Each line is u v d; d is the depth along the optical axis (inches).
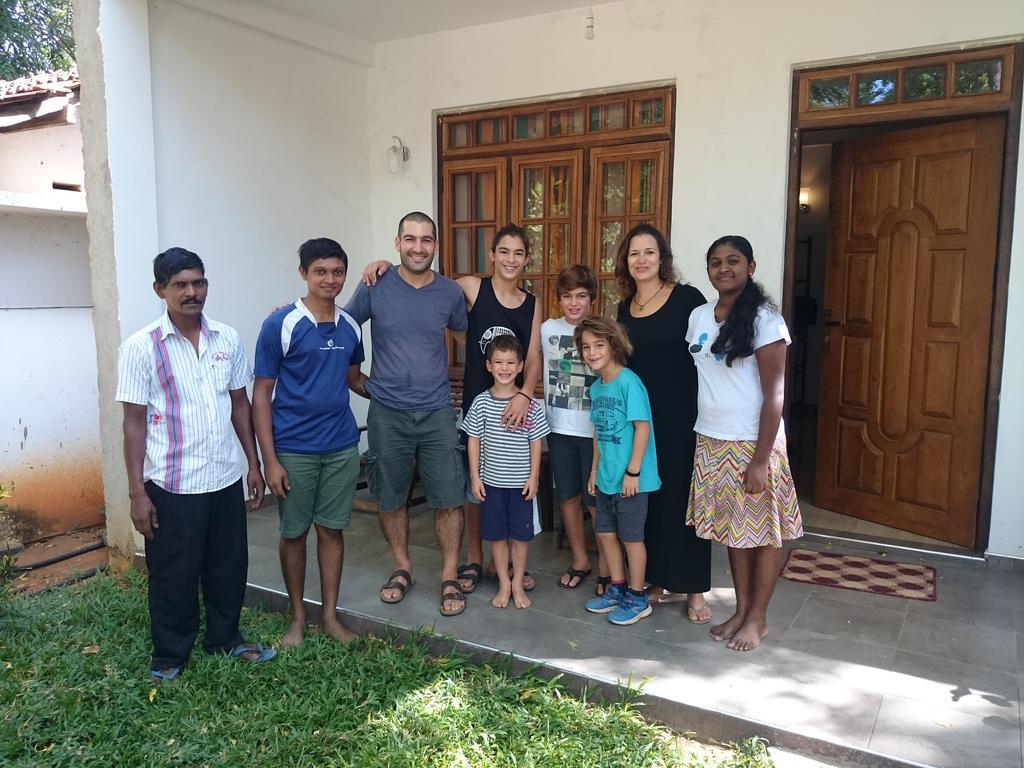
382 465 128.6
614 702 102.0
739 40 155.5
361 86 206.2
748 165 157.2
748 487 104.0
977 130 145.6
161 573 107.1
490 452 125.5
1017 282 137.9
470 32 188.9
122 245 148.9
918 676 103.7
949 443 153.9
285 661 113.1
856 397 173.0
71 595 141.8
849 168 171.8
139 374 102.0
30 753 94.0
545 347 133.0
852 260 172.6
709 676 103.8
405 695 103.1
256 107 178.7
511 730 96.1
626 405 114.9
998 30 134.3
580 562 137.7
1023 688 100.5
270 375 112.8
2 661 115.5
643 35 165.6
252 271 181.3
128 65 148.0
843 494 177.3
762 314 102.5
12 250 180.7
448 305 126.5
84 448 191.8
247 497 183.2
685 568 118.6
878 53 144.2
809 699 97.9
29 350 180.4
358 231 209.3
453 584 128.4
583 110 179.5
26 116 193.9
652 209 173.5
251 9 172.2
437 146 200.7
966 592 132.4
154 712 101.4
